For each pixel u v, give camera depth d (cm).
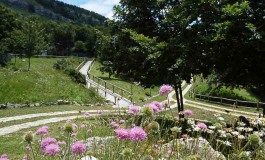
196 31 1391
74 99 2788
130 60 1780
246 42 1241
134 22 1817
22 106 2412
